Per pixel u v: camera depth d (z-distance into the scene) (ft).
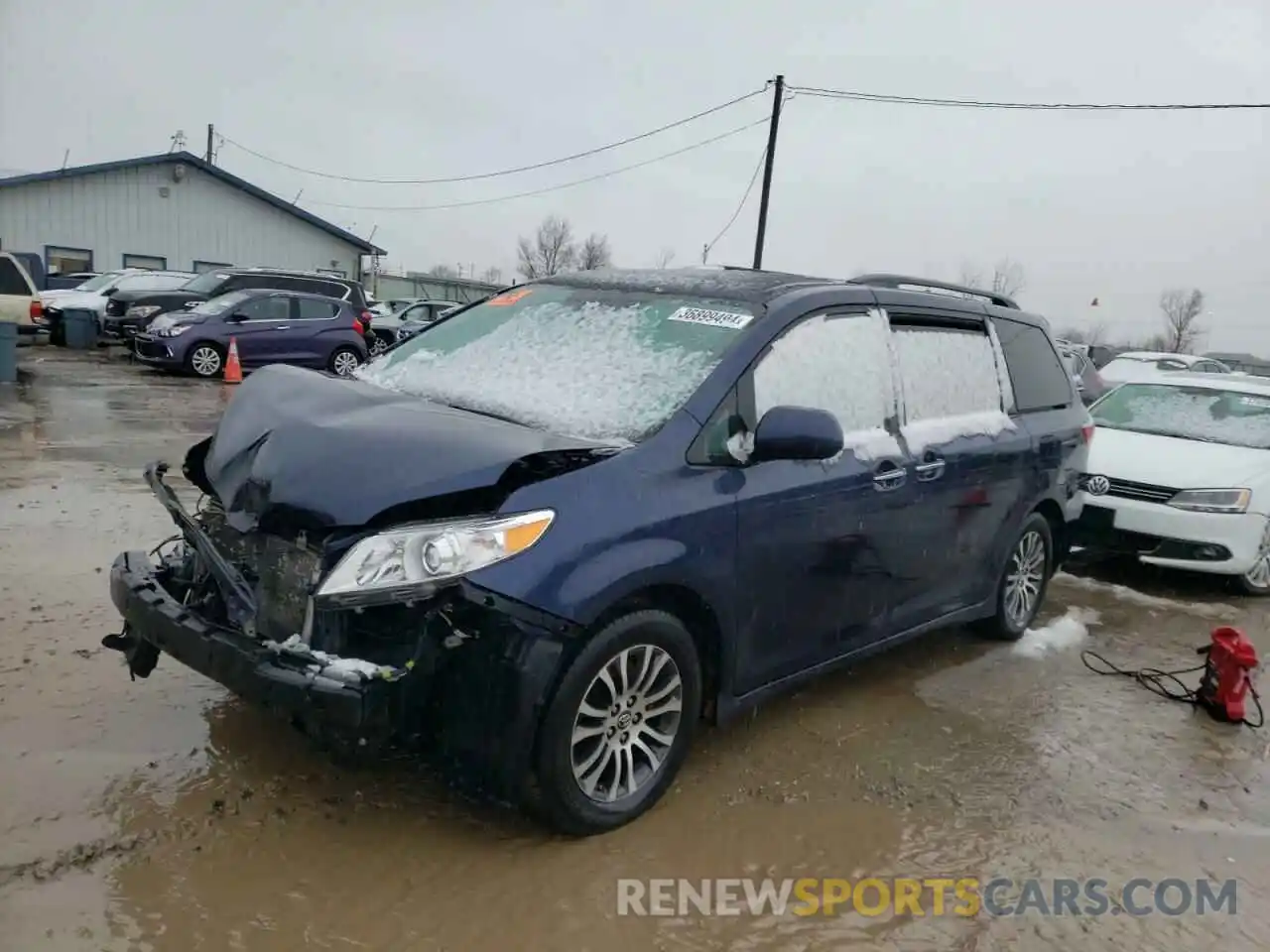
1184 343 214.48
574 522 9.85
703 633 11.48
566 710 9.84
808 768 12.67
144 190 98.12
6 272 58.95
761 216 88.94
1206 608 21.90
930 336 15.21
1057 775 13.06
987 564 16.46
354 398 11.66
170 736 11.87
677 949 9.04
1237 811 12.53
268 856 9.79
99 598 16.31
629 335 12.81
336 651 9.53
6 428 32.76
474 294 158.81
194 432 34.58
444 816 10.73
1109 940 9.71
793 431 11.00
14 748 11.35
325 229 107.34
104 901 8.93
